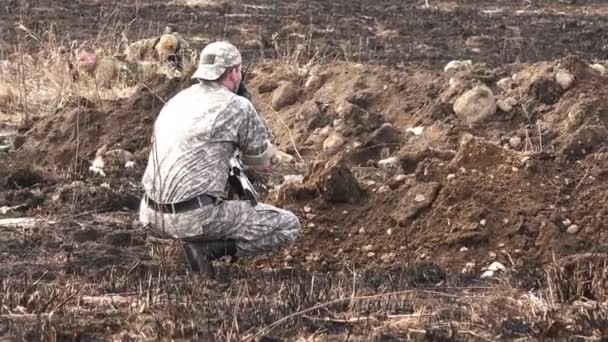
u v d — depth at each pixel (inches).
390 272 462.6
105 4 1334.9
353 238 499.5
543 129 643.5
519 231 485.7
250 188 450.3
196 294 410.9
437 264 478.6
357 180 535.2
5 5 1294.3
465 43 1142.3
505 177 506.9
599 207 492.7
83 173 637.9
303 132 706.2
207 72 446.6
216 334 365.7
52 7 1298.0
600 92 651.5
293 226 458.3
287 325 375.9
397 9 1380.4
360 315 391.2
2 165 649.6
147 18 1241.4
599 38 1186.6
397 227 497.7
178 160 440.5
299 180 540.7
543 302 400.2
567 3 1475.1
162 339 365.4
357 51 1059.9
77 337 368.8
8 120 765.3
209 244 450.3
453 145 652.7
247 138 447.5
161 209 444.1
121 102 714.8
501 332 371.6
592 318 373.1
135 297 415.5
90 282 446.3
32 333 367.6
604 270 410.6
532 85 671.1
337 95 741.9
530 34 1207.6
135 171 642.8
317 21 1259.2
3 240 511.2
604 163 518.9
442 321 385.4
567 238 482.3
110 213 565.3
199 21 1234.6
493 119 670.5
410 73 745.0
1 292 416.5
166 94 699.4
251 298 412.2
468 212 493.7
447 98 694.5
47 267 470.3
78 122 676.7
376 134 671.8
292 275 454.3
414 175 520.7
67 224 538.3
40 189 599.2
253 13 1307.8
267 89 780.0
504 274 451.5
